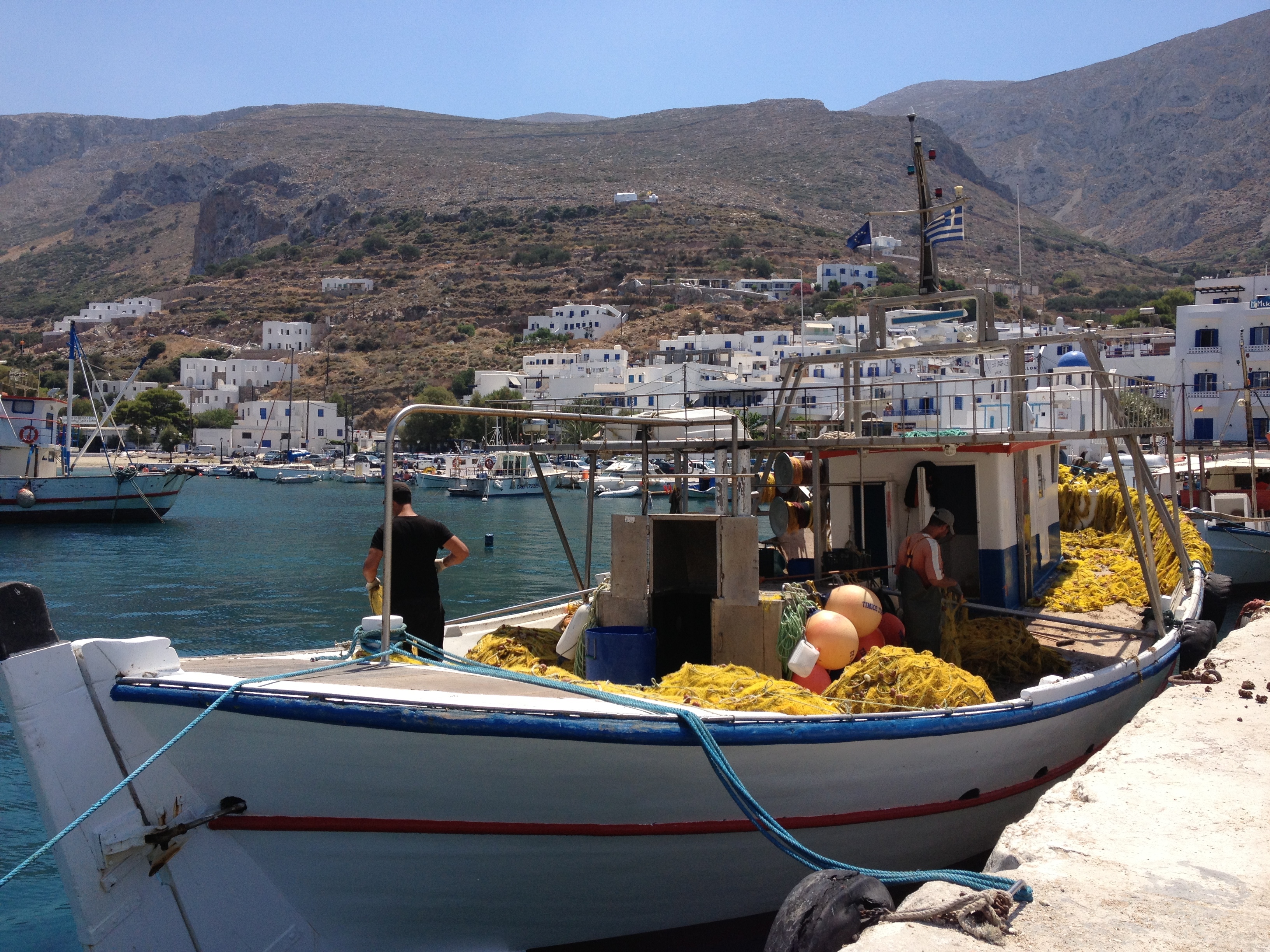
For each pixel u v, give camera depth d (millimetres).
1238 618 19719
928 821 6543
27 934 7926
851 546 9094
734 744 5320
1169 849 4891
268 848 5160
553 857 5484
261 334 193125
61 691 4668
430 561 7246
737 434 8570
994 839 7312
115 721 4824
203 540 42844
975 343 9492
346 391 160750
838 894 4344
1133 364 60656
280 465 112688
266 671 5496
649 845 5590
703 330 166750
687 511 9016
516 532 46094
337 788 5078
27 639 4598
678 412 9547
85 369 53719
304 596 27125
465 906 5512
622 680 6824
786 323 168500
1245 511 23828
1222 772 6066
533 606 9398
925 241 10938
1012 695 7875
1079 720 7457
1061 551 12242
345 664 5680
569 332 174875
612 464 79438
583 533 45438
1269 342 57844
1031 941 3961
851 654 7070
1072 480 14516
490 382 130250
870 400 9734
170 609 24844
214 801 5062
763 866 5941
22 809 10492
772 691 5984
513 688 5445
